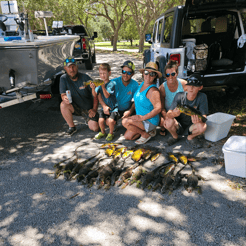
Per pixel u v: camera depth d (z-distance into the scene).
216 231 2.16
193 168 3.02
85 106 4.33
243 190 2.64
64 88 4.07
